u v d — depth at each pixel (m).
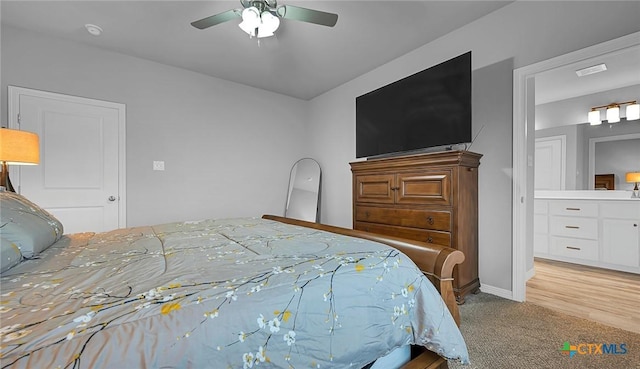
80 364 0.49
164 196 3.23
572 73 3.03
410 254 1.26
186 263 0.96
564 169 3.86
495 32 2.30
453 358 0.98
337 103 3.96
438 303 1.04
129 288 0.74
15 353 0.48
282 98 4.25
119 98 2.95
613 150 3.51
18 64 2.47
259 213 4.00
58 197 2.66
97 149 2.84
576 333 1.71
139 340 0.56
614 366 1.39
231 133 3.74
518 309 2.05
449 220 2.18
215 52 2.95
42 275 0.85
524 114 2.19
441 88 2.38
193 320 0.63
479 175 2.41
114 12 2.27
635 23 1.71
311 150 4.44
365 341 0.88
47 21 2.38
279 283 0.80
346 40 2.72
